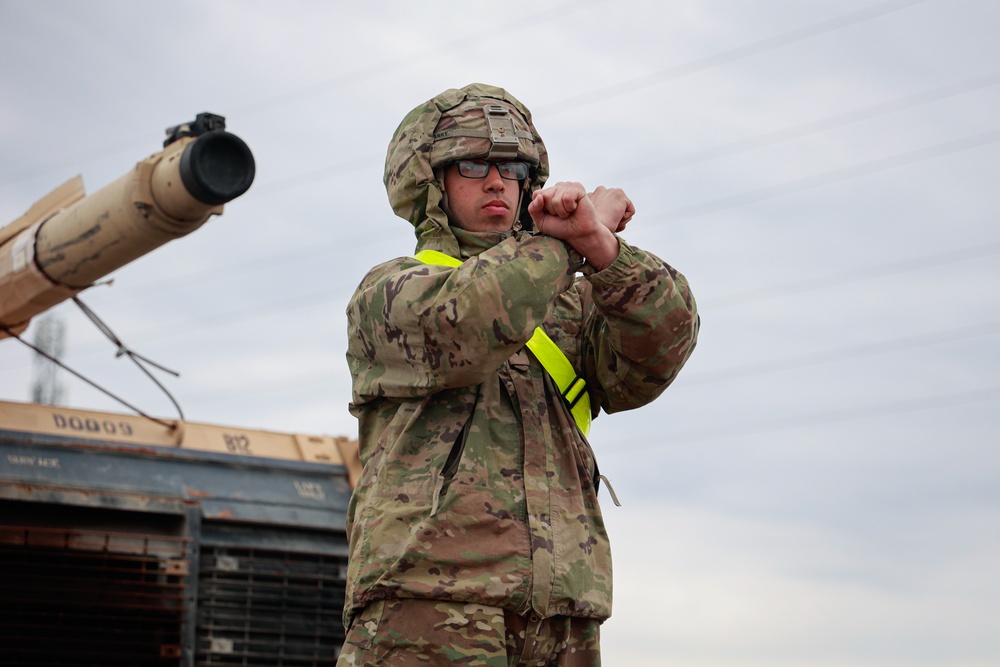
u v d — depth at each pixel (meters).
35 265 10.23
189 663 9.88
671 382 4.00
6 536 9.59
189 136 9.45
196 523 10.38
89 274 10.26
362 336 3.80
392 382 3.72
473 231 4.01
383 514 3.63
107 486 10.25
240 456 11.25
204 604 10.20
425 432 3.70
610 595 3.79
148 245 9.76
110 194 9.58
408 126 4.11
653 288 3.74
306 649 10.54
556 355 3.96
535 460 3.71
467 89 4.12
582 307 4.13
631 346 3.83
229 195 9.16
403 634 3.50
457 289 3.50
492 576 3.52
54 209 10.80
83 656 9.55
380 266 3.92
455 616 3.49
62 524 10.02
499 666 3.47
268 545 10.66
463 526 3.55
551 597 3.56
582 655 3.74
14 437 10.31
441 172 4.04
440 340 3.52
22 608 9.48
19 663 9.33
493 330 3.48
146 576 10.05
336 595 10.84
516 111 4.13
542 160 4.21
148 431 11.20
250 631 10.32
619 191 3.86
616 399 4.07
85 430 10.80
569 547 3.64
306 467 11.52
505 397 3.81
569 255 3.64
